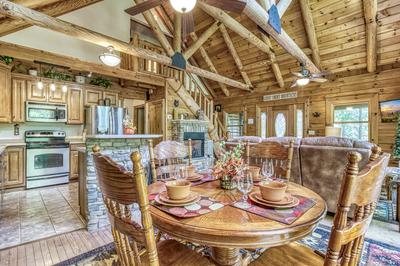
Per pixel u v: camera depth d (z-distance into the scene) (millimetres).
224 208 1176
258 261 1211
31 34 4500
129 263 1010
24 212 3250
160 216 1085
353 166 741
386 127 5262
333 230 782
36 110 4730
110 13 5766
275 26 3471
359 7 4664
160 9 7027
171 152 2252
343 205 756
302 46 5965
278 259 1225
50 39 4742
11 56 3799
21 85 4559
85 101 5492
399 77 5098
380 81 5371
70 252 2182
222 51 7359
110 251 2188
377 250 2199
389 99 5230
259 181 1727
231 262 1591
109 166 903
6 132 4633
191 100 6770
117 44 4055
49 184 4770
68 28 3375
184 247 1378
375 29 4695
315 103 6516
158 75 6043
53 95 4977
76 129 5590
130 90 6582
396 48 4934
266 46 6098
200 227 970
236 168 1537
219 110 9062
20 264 1988
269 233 931
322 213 1141
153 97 6746
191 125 6242
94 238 2475
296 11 5328
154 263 878
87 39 3682
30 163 4547
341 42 5438
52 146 4828
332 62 5941
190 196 1319
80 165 3119
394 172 3008
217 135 7586
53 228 2723
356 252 895
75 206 3516
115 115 4980
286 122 7168
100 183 988
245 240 940
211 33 6387
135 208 2627
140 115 7125
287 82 7129
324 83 6320
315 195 1421
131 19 6430
